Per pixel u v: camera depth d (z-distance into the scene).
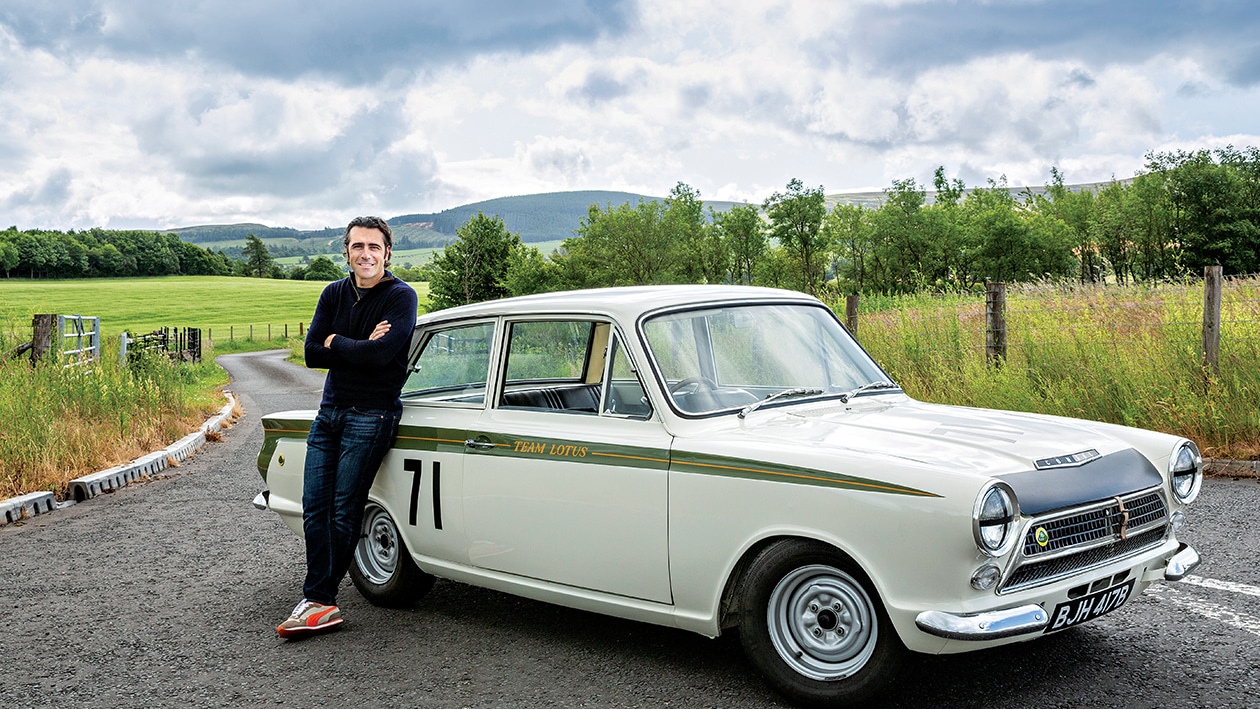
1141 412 9.03
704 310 4.68
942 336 12.16
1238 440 8.50
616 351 4.46
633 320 4.43
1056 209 82.56
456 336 5.22
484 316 5.11
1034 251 75.44
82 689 4.44
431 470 5.08
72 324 18.48
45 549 7.42
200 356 41.91
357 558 5.64
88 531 8.04
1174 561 4.03
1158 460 4.14
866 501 3.56
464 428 4.95
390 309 5.16
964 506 3.36
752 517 3.86
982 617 3.35
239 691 4.35
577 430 4.52
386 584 5.50
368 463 5.17
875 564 3.54
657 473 4.15
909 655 3.67
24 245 189.62
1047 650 4.38
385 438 5.20
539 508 4.57
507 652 4.72
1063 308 12.02
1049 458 3.77
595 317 4.59
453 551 5.02
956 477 3.44
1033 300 12.73
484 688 4.25
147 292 142.38
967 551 3.38
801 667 3.83
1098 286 12.73
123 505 9.19
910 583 3.47
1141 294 11.72
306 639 5.06
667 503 4.11
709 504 3.98
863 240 81.19
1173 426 8.81
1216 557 5.75
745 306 4.86
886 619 3.60
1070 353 10.23
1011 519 3.41
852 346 5.14
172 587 6.18
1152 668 4.11
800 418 4.38
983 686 3.97
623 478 4.25
